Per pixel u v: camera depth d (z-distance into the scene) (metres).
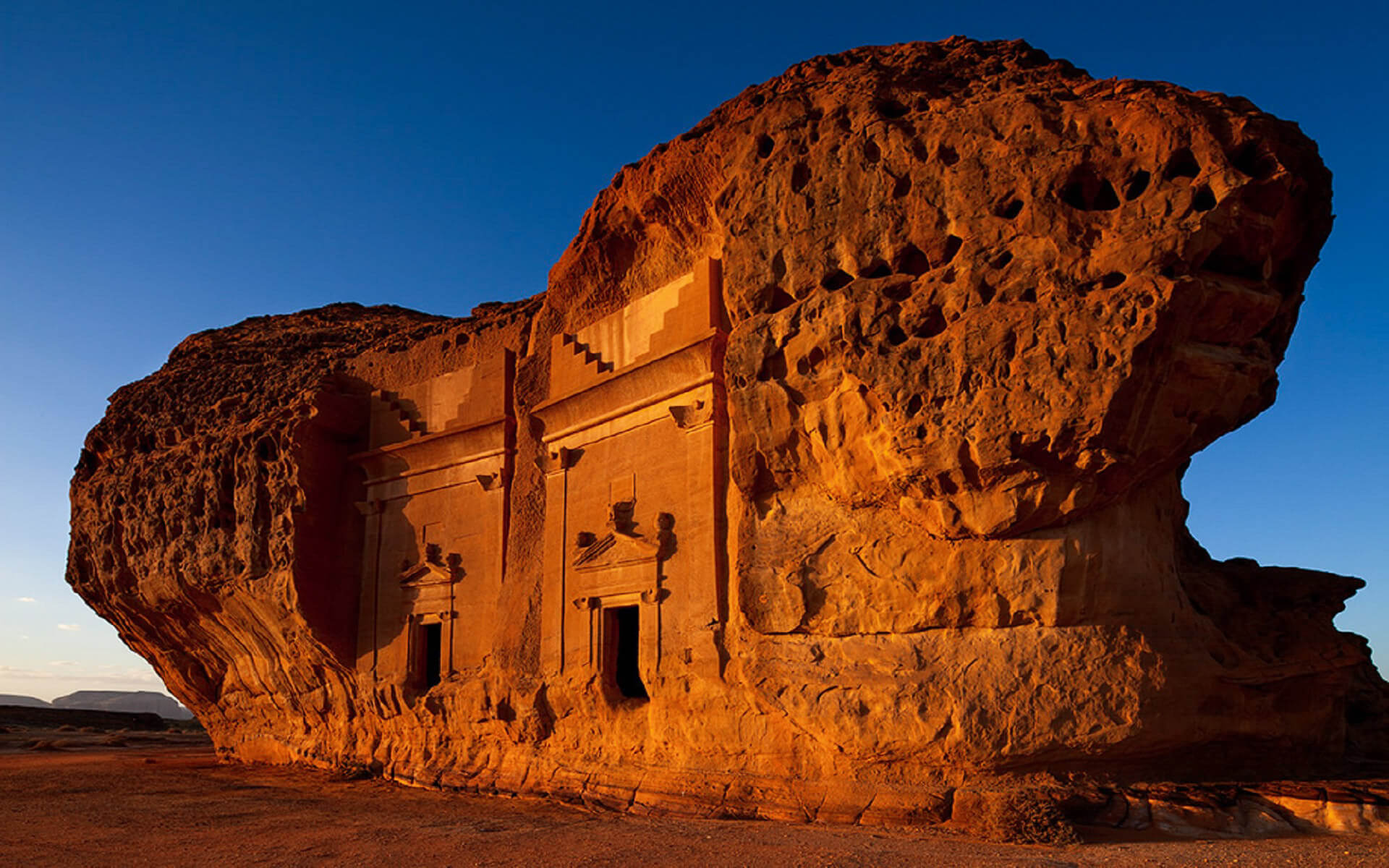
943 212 13.12
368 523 24.38
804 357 14.23
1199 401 12.03
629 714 17.20
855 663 13.49
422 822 15.38
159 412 29.25
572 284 20.11
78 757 31.61
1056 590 12.16
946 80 14.66
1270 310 12.02
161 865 12.27
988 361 12.19
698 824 13.80
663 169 17.20
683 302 17.25
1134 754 12.09
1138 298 11.28
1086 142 12.16
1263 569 16.02
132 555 28.16
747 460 15.02
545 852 11.91
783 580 14.34
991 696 12.27
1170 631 12.47
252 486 24.70
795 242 14.59
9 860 12.77
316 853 12.85
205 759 29.92
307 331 29.78
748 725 14.97
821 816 13.41
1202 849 10.19
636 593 17.22
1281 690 13.23
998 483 12.20
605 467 18.69
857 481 13.74
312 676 24.88
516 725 19.28
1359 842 10.20
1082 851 10.41
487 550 21.23
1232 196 11.24
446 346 23.73
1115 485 12.05
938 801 12.45
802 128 14.88
